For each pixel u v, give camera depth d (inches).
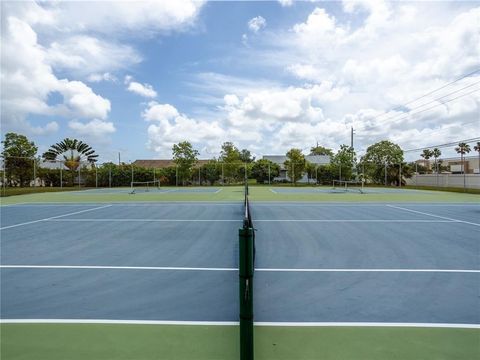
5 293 168.2
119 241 298.2
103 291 170.7
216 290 171.9
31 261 229.0
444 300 156.7
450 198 816.3
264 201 725.3
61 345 115.5
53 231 350.0
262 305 150.4
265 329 126.5
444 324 131.3
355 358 105.8
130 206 622.5
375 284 179.3
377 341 117.1
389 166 1553.9
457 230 350.9
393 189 1285.7
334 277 191.6
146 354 108.7
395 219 435.2
